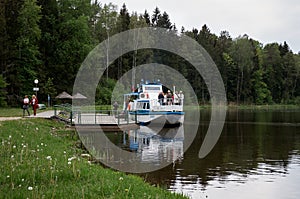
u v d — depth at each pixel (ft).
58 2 231.09
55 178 34.71
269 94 396.57
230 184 53.47
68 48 220.02
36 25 202.28
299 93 421.18
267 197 47.65
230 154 79.25
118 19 260.42
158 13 348.79
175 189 49.83
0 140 54.85
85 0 234.58
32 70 201.57
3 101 177.99
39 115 116.78
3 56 182.91
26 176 34.06
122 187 34.55
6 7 192.34
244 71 368.07
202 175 58.54
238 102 362.94
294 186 52.85
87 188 32.09
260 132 125.49
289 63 420.77
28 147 52.70
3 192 28.84
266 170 63.26
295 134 119.14
